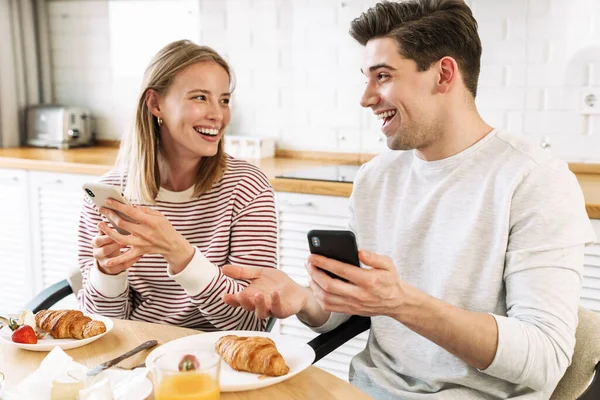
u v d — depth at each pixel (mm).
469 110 1442
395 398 1422
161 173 1786
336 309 1222
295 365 1206
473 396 1353
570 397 1307
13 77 3887
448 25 1374
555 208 1313
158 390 1004
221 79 1734
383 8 1414
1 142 3887
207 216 1764
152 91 1728
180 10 3627
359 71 3170
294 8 3295
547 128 2805
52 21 4055
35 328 1376
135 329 1422
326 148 3326
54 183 3346
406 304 1216
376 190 1594
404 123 1427
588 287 2344
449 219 1437
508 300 1337
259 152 3359
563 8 2693
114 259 1473
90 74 3996
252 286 1432
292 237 2834
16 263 3551
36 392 1065
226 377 1164
